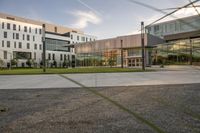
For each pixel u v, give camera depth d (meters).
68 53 91.62
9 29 74.75
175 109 5.62
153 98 7.33
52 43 85.94
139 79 14.32
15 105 6.57
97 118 4.86
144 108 5.81
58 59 87.44
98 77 16.34
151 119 4.69
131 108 5.83
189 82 12.09
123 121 4.58
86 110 5.73
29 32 81.06
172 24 44.69
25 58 78.94
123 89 9.77
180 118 4.73
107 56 51.34
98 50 53.00
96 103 6.64
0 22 71.94
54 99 7.58
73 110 5.77
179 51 39.78
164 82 12.30
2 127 4.28
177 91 8.84
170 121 4.50
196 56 35.47
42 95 8.60
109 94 8.39
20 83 13.33
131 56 47.56
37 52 83.12
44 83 13.10
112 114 5.21
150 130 3.93
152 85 11.00
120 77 16.08
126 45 46.00
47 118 4.95
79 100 7.25
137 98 7.39
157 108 5.79
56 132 3.94
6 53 73.31
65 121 4.67
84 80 14.24
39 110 5.84
